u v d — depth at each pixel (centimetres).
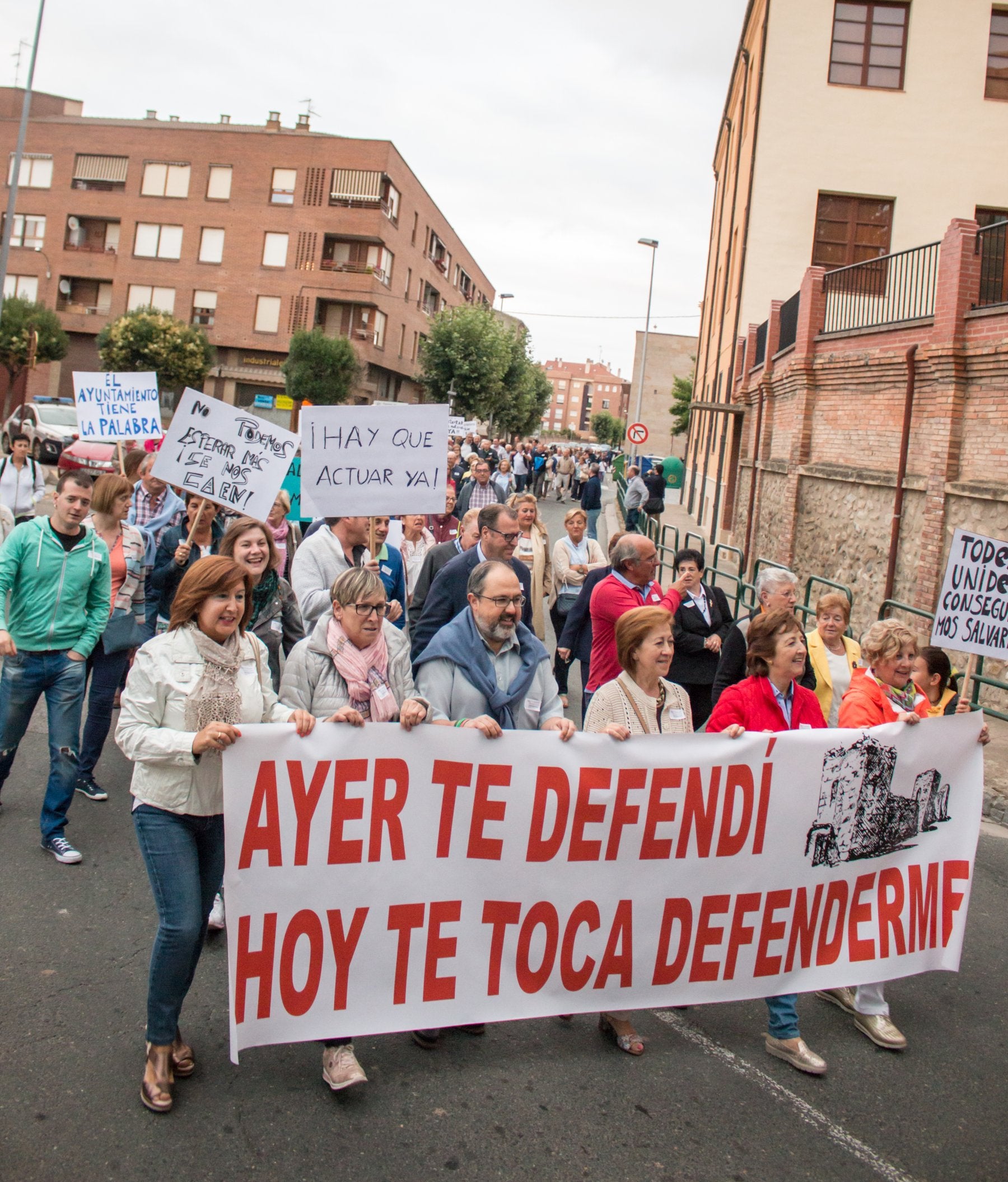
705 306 3716
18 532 502
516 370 5900
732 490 2395
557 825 372
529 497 776
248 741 335
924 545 1141
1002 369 1052
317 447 512
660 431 7431
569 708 895
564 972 375
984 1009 444
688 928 389
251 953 338
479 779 363
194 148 4919
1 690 514
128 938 434
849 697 444
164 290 5000
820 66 2184
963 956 495
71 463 2097
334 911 347
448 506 1016
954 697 573
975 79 2177
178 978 324
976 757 434
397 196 5028
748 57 2509
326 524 581
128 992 393
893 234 2195
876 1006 412
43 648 506
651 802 382
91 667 593
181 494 789
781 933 401
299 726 341
